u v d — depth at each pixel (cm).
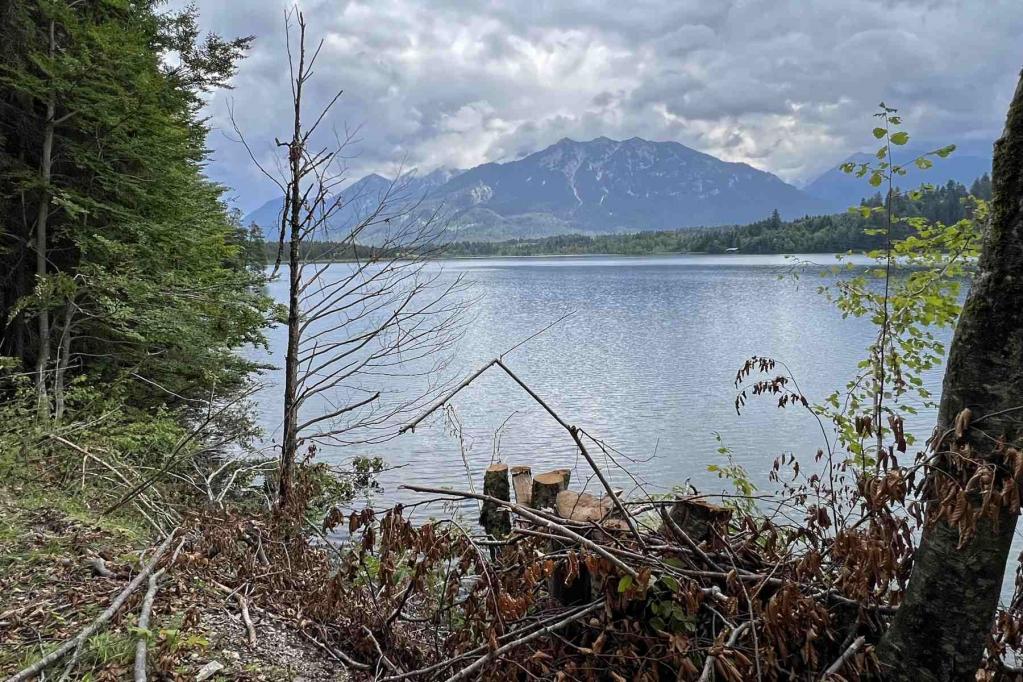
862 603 273
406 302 784
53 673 290
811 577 296
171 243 1287
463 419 1612
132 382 1186
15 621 331
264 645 355
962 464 228
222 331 1352
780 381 507
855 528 278
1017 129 220
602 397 1920
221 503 637
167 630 330
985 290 228
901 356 468
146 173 1265
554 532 321
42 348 1073
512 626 322
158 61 1377
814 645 285
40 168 1186
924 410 1395
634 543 316
